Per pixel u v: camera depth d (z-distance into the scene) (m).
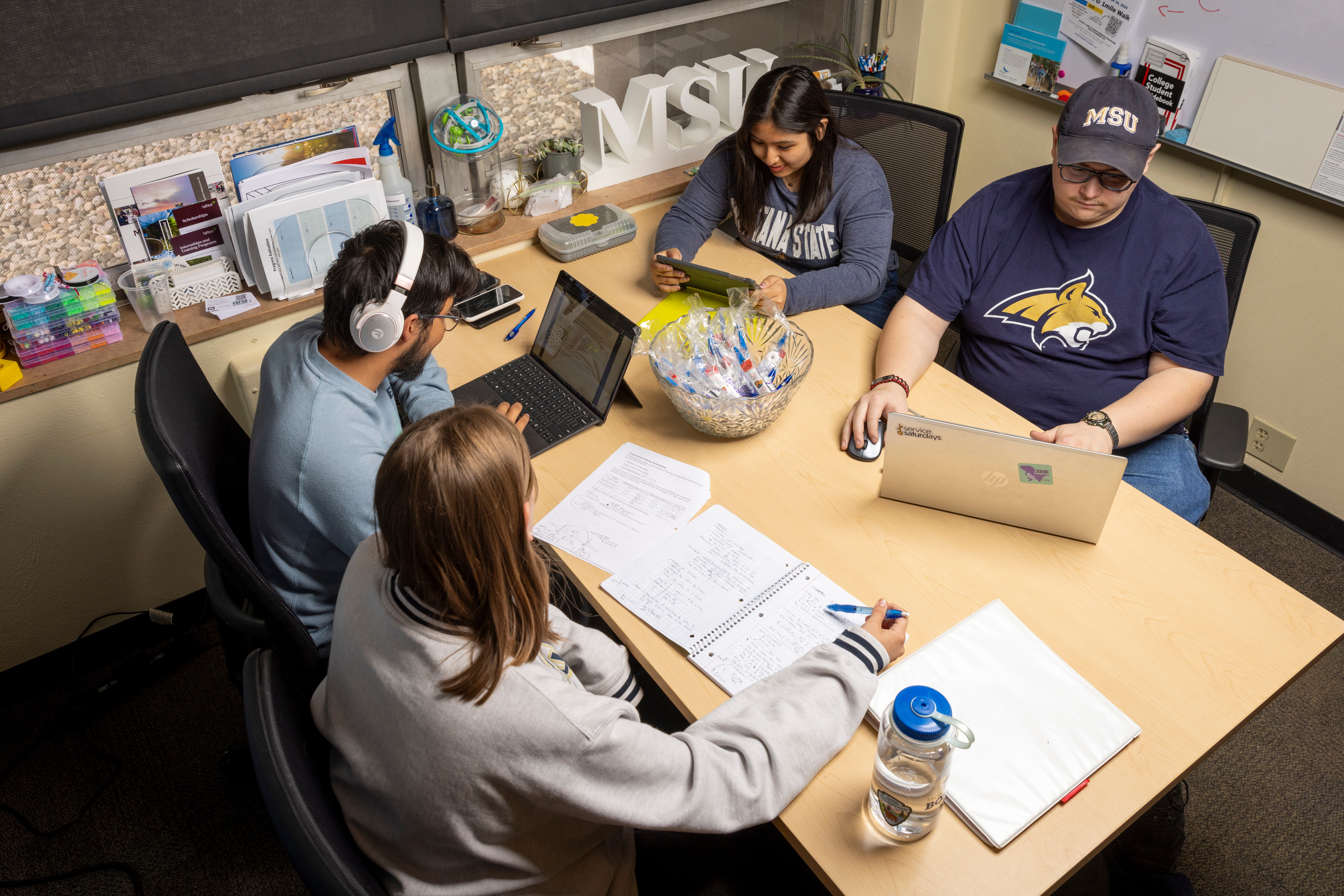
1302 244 2.19
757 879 1.18
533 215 2.28
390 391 1.47
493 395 1.70
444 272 1.31
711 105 2.51
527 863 0.98
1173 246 1.66
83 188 1.83
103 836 1.78
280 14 1.84
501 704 0.87
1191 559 1.33
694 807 0.95
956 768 1.05
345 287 1.24
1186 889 1.59
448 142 2.14
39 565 1.94
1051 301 1.76
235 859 1.74
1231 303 1.78
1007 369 1.85
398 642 0.89
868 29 2.88
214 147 1.94
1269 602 1.25
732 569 1.33
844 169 2.08
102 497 1.96
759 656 1.19
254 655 0.96
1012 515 1.37
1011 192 1.78
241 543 1.40
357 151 2.04
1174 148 2.40
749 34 2.61
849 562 1.34
